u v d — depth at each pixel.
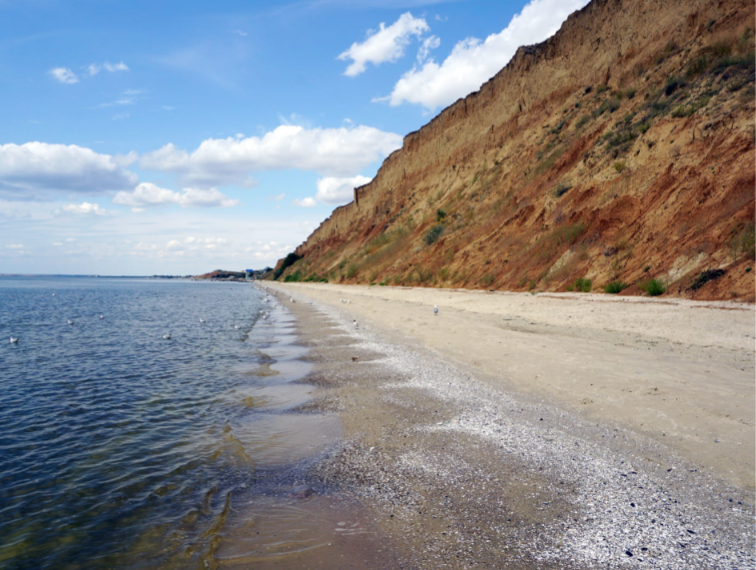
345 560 3.80
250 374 12.00
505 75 57.78
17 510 5.00
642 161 27.09
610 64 41.69
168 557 4.01
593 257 25.42
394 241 63.94
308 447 6.56
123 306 44.81
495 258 35.62
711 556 3.62
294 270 126.62
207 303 49.84
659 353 10.99
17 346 17.84
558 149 40.06
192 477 5.72
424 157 75.12
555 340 13.43
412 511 4.60
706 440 5.76
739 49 27.53
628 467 5.29
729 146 21.33
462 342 14.21
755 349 10.89
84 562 4.00
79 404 9.32
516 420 7.14
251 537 4.26
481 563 3.68
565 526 4.18
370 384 10.05
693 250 19.30
